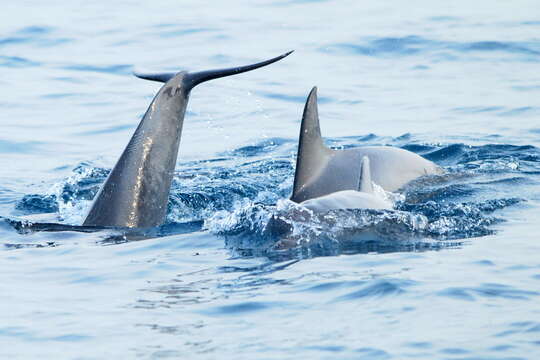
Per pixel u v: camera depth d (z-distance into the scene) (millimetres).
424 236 36312
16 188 51469
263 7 103062
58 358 24844
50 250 36188
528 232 36781
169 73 39938
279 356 24453
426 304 27844
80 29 94500
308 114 42094
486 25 90562
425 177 46281
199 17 98500
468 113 66375
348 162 43656
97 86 76312
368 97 71938
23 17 99438
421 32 88812
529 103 67812
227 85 76062
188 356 24656
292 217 36969
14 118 68250
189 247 36000
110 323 27328
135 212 39094
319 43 86938
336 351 24641
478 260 32438
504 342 24672
